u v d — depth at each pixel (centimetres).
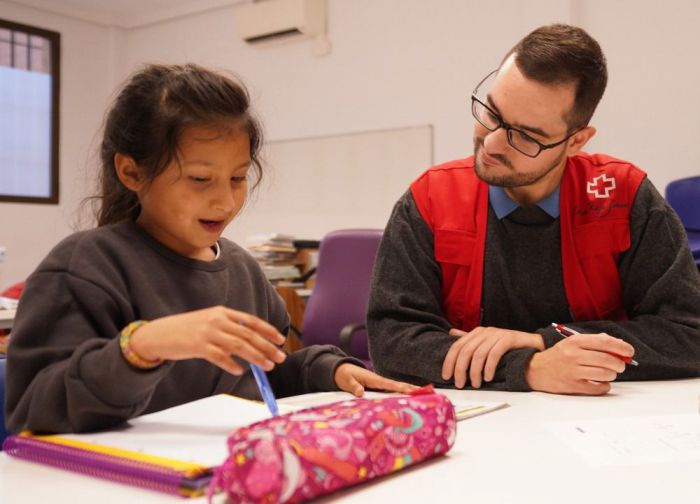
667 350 127
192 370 99
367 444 62
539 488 64
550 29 128
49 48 549
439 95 429
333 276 279
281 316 123
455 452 75
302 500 57
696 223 301
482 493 62
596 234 140
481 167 133
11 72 529
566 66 122
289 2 469
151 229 99
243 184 96
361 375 107
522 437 82
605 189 141
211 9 532
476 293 142
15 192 534
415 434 68
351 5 464
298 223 488
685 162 352
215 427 76
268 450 54
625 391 116
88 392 72
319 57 479
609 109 372
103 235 93
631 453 76
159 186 92
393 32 446
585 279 141
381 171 453
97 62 577
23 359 78
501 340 122
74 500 59
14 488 62
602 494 63
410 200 148
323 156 478
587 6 377
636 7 363
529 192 139
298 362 113
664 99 357
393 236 145
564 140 129
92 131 575
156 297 93
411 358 127
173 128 88
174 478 59
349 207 466
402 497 61
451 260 142
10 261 527
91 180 120
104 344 75
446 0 425
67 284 83
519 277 141
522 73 124
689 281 136
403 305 137
